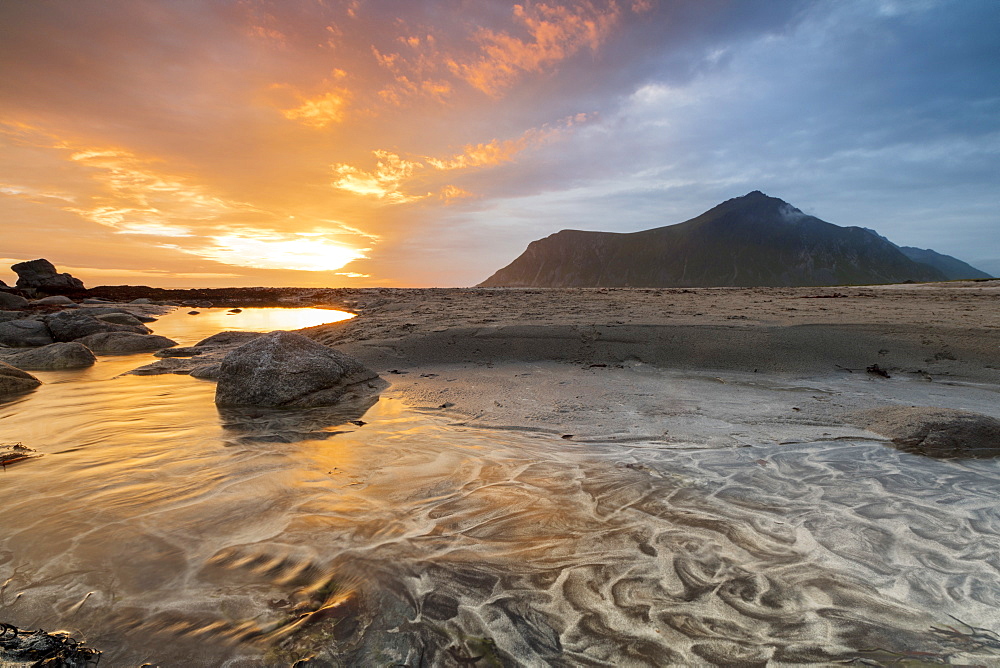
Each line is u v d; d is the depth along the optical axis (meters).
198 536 3.04
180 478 3.95
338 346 9.77
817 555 2.85
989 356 7.63
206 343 11.91
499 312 12.72
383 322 12.10
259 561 2.77
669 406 6.03
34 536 3.03
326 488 3.76
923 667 2.01
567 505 3.46
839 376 7.41
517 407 6.06
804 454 4.43
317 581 2.59
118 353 11.91
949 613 2.36
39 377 8.68
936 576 2.64
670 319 10.36
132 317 16.75
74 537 3.02
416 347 9.34
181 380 8.33
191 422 5.68
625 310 12.14
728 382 7.20
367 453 4.56
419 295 22.11
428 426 5.44
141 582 2.58
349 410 6.15
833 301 13.71
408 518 3.27
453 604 2.41
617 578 2.63
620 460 4.34
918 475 3.95
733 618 2.33
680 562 2.78
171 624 2.27
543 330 9.68
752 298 15.29
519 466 4.21
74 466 4.21
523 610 2.38
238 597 2.46
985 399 6.17
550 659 2.08
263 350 6.75
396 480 3.92
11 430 5.37
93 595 2.47
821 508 3.42
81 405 6.55
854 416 5.46
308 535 3.05
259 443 4.88
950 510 3.37
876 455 4.39
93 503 3.49
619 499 3.56
